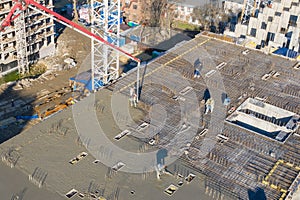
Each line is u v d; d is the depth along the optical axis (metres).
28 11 80.00
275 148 44.41
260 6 82.31
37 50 85.75
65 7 115.44
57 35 97.31
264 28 74.62
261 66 63.03
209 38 71.69
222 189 37.97
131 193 36.78
